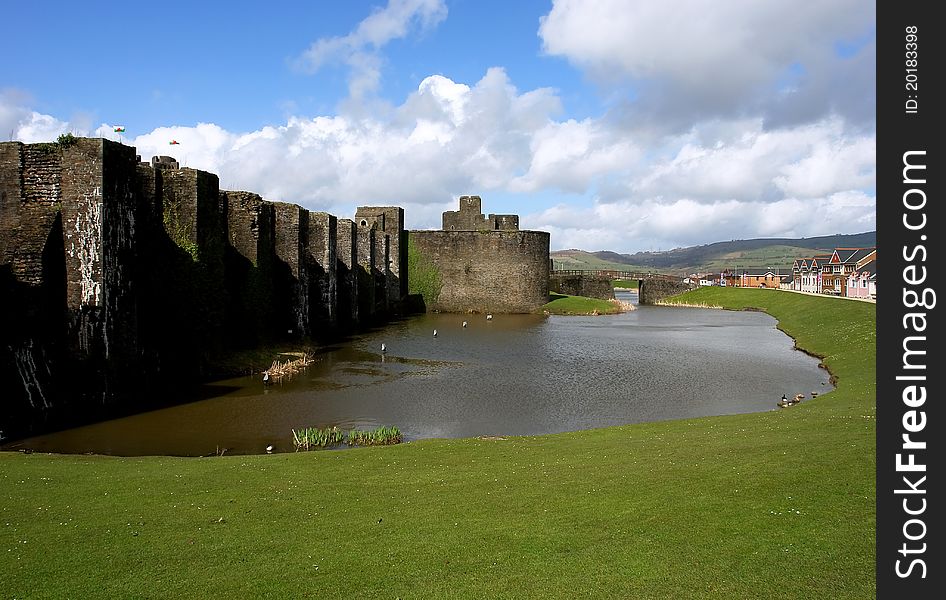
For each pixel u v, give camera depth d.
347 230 60.44
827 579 9.42
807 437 17.36
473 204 90.06
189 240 33.66
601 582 9.70
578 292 109.00
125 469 16.81
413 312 86.50
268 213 42.62
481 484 14.95
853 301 62.06
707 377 36.22
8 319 23.62
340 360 41.84
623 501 12.98
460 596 9.51
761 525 11.25
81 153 26.12
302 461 17.81
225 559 10.91
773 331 62.19
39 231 25.59
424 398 30.14
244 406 28.16
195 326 34.25
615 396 30.91
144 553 11.14
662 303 111.50
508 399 30.08
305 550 11.25
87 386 25.92
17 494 14.27
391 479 15.66
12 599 9.54
